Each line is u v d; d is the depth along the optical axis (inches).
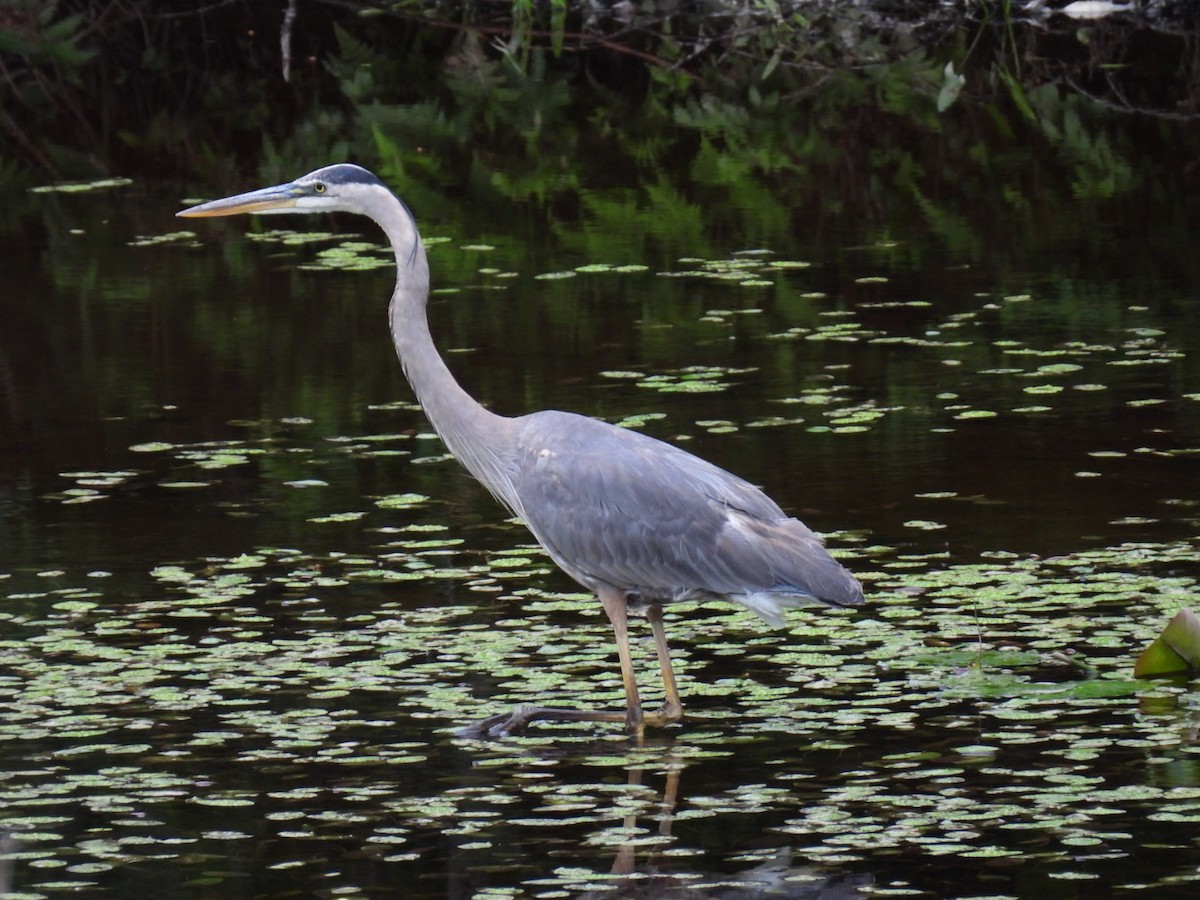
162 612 421.1
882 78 1147.3
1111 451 527.2
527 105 1107.3
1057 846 299.9
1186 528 460.4
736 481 385.7
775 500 490.3
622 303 715.4
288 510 495.8
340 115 1100.5
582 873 294.8
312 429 570.3
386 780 333.4
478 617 418.9
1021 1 1275.8
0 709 366.0
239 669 387.2
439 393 396.2
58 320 702.5
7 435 567.2
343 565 452.4
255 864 299.4
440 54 1235.9
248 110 1129.4
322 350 658.2
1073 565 437.1
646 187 919.0
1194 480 499.2
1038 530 463.2
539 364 630.5
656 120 1072.8
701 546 367.2
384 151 993.5
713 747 347.3
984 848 299.9
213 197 923.4
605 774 335.3
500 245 813.2
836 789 326.0
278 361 645.3
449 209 880.9
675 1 1282.0
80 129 1103.6
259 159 998.4
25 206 924.0
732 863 296.7
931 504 485.1
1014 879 288.5
